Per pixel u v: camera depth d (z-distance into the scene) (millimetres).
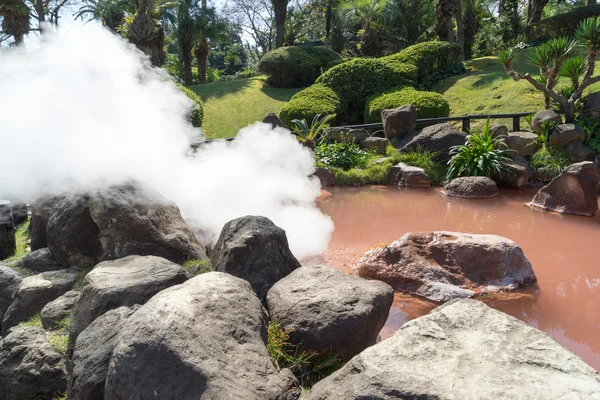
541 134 9758
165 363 1972
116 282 2977
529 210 7410
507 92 13938
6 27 20438
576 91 10320
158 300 2250
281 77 20656
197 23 26562
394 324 3729
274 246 3646
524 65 16469
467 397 1668
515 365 1827
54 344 3002
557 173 9117
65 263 4031
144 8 19547
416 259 4496
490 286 4297
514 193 8711
